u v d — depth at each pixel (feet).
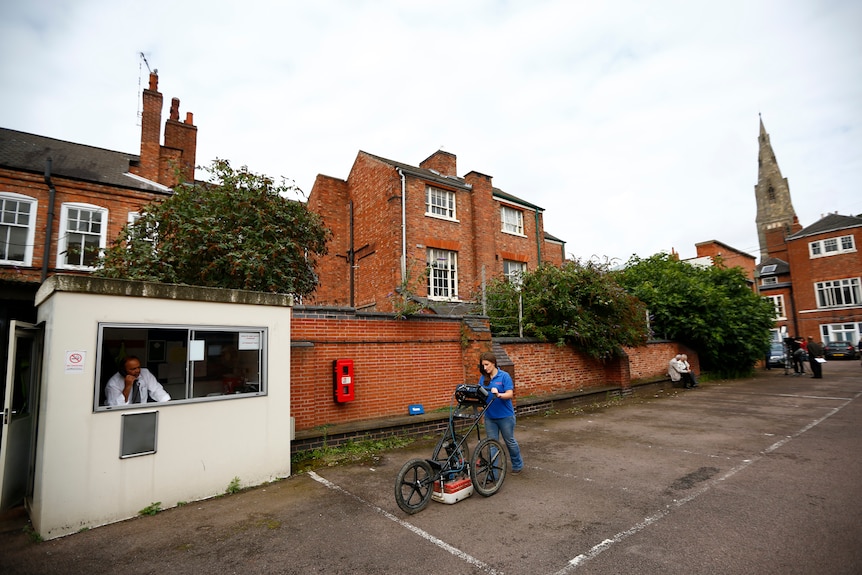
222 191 28.53
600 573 11.44
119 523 15.28
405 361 29.25
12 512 15.94
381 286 54.08
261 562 12.43
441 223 56.95
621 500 16.58
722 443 24.89
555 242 77.92
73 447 14.74
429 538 13.74
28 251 38.58
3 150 41.73
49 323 15.16
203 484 17.48
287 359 20.79
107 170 45.83
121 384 16.30
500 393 18.75
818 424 29.40
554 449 24.29
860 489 17.08
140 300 16.78
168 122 56.85
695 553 12.34
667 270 61.41
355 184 61.93
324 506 16.51
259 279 27.17
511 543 13.28
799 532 13.47
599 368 44.16
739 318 61.72
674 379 51.39
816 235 111.04
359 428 24.95
